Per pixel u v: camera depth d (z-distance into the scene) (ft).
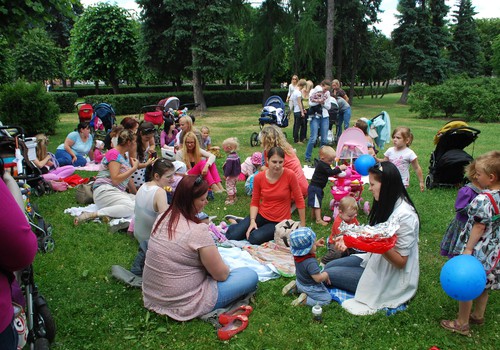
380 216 11.57
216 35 73.00
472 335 10.91
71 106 79.41
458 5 124.57
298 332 10.99
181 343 10.56
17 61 101.55
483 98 61.77
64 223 18.86
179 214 11.29
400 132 21.71
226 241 16.63
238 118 68.85
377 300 11.94
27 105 45.75
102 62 94.17
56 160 27.86
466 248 10.89
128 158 20.43
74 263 15.11
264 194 16.66
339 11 96.17
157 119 41.09
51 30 138.62
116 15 92.58
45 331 10.00
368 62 112.57
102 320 11.50
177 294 11.23
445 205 21.27
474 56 125.70
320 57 89.40
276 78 130.82
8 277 6.41
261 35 88.89
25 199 15.28
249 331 11.01
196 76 78.74
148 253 11.53
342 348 10.34
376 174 11.39
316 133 31.94
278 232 15.66
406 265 11.69
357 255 13.85
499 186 10.62
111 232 17.85
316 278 12.06
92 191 21.94
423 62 98.63
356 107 94.53
